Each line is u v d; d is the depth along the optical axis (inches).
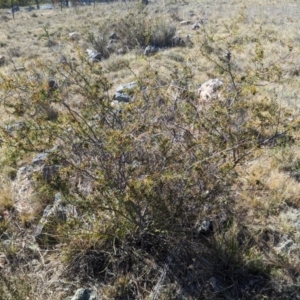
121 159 97.4
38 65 137.7
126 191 97.9
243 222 117.3
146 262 107.1
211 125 105.0
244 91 110.5
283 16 575.2
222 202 110.5
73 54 267.7
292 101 210.1
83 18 858.8
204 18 605.6
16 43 563.2
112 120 107.9
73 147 103.3
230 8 738.2
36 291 100.7
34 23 885.8
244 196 124.2
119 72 307.6
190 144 101.3
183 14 674.8
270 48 314.3
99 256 109.3
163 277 101.7
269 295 98.8
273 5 771.4
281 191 131.4
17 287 97.0
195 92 125.2
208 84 181.3
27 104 108.3
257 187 129.4
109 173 97.7
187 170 100.3
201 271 104.3
